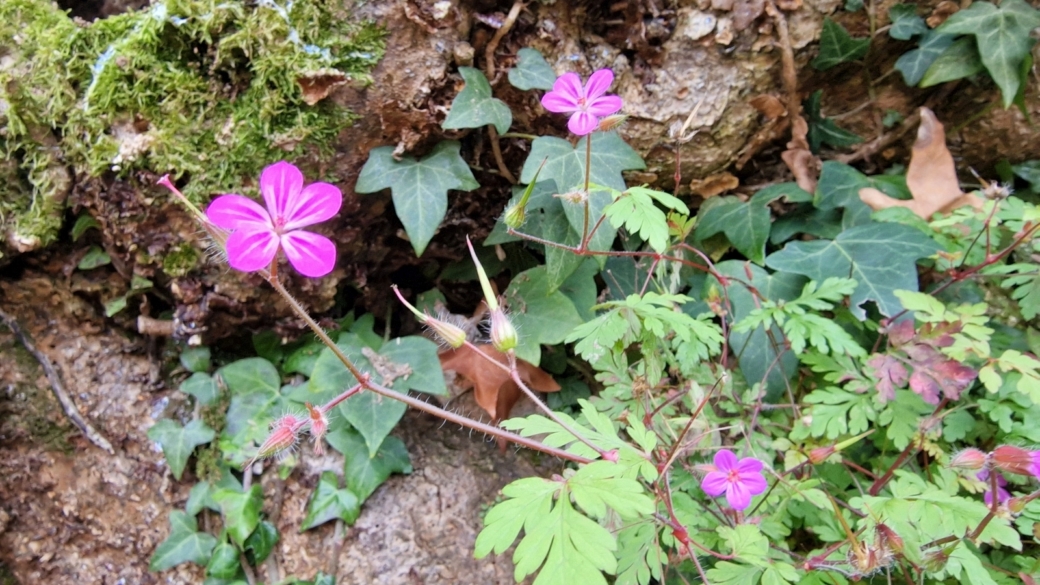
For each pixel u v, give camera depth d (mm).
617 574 126
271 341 194
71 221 177
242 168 163
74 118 161
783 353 170
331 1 155
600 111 122
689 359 146
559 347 192
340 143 166
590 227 162
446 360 188
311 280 179
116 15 171
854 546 115
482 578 170
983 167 213
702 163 194
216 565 173
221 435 185
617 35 183
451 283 208
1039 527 124
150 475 183
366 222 181
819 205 195
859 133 212
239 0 156
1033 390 136
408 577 171
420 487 183
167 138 159
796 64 192
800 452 153
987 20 182
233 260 90
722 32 180
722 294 181
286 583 173
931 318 151
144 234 168
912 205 192
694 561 119
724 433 167
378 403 177
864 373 156
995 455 112
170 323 187
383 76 162
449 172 170
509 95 176
